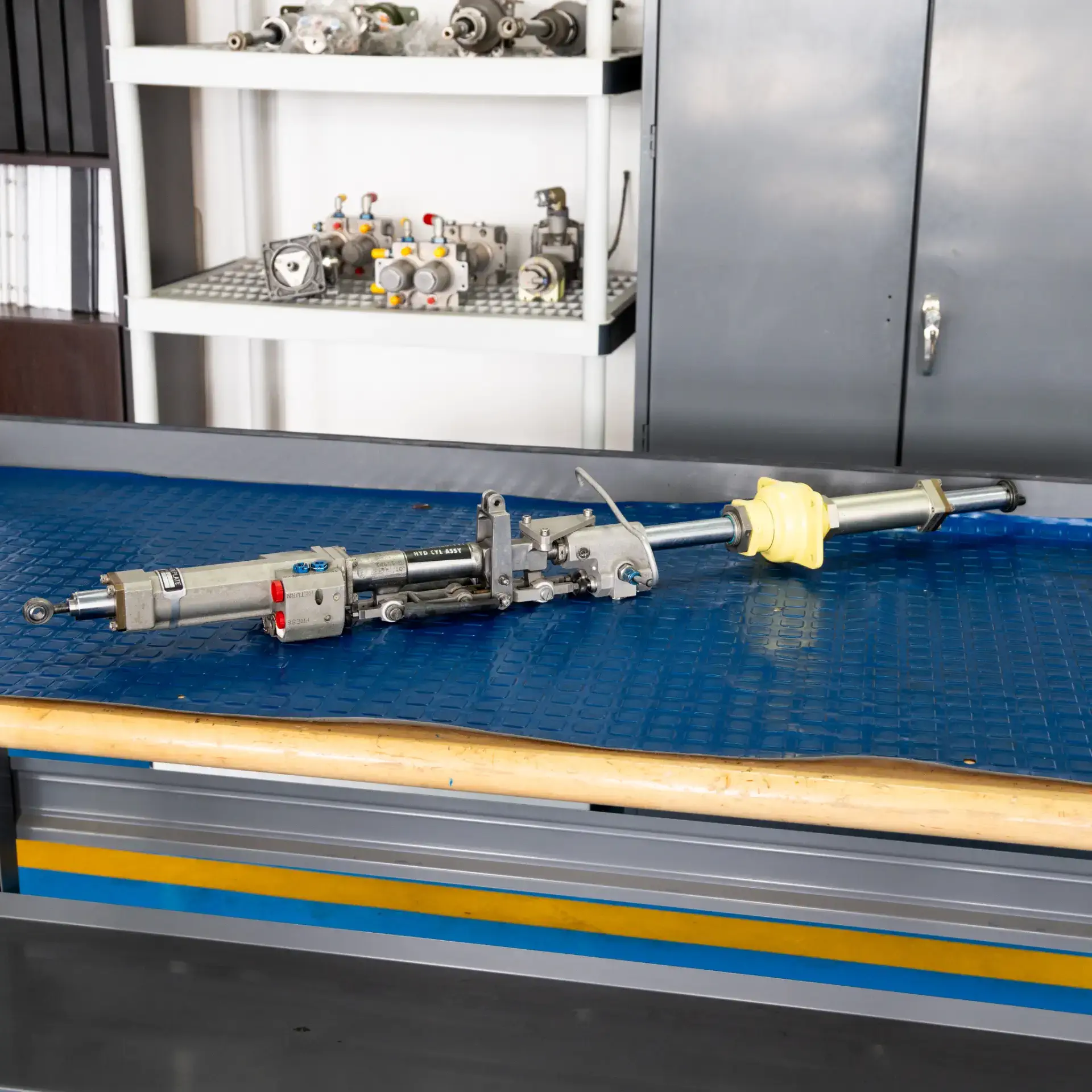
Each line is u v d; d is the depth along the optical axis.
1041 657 1.26
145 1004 1.26
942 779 1.01
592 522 1.40
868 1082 1.18
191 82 2.66
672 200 2.56
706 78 2.47
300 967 1.32
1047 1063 1.19
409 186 3.29
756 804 1.00
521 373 3.38
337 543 1.55
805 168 2.49
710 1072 1.18
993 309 2.51
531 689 1.17
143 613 1.19
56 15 3.00
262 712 1.10
